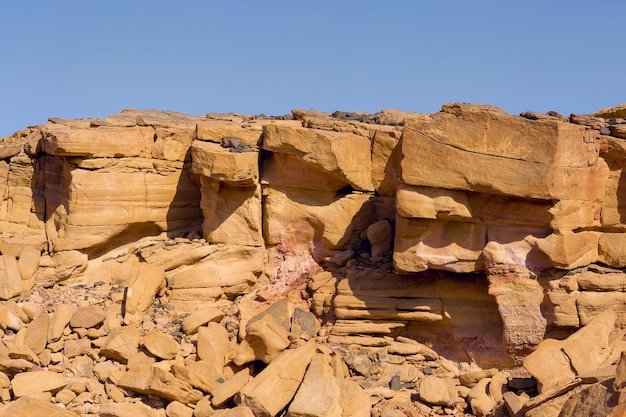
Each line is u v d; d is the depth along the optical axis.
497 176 16.94
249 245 19.62
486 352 17.58
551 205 16.81
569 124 16.77
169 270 19.62
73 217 19.81
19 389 17.03
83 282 20.02
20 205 21.42
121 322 18.69
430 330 18.09
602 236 17.31
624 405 13.00
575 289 16.91
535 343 16.98
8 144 22.89
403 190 17.56
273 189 19.53
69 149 19.58
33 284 19.59
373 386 17.06
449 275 18.02
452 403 16.38
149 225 20.66
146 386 17.05
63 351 18.19
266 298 19.31
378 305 18.05
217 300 19.39
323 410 15.64
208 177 19.56
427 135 17.38
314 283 18.94
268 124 19.28
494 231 17.34
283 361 16.56
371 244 18.92
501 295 17.12
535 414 14.61
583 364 15.69
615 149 17.25
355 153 18.95
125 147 20.22
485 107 17.75
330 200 19.28
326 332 18.28
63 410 16.45
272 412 15.97
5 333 18.66
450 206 17.31
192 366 17.25
